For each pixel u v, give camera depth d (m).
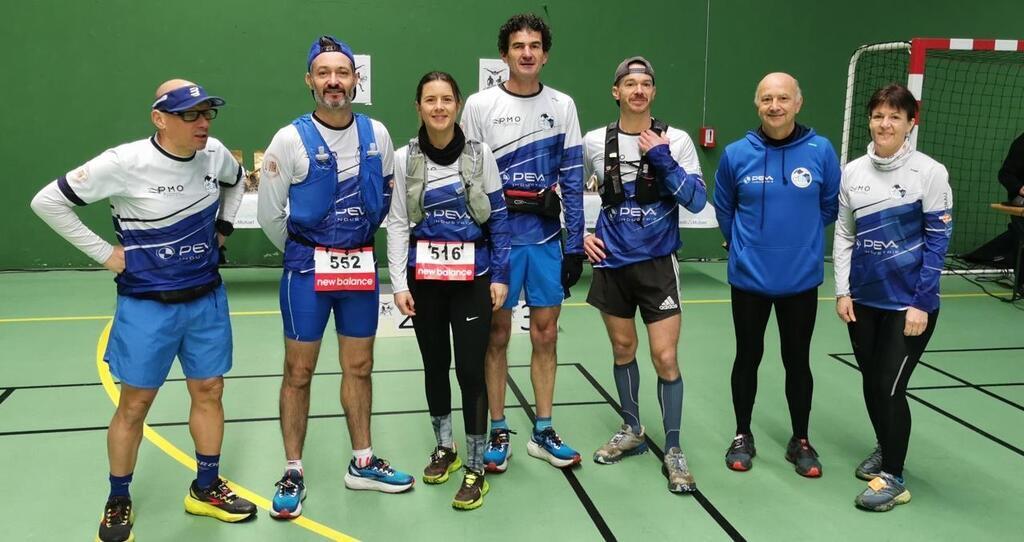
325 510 2.66
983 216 8.03
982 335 4.97
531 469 3.00
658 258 2.80
